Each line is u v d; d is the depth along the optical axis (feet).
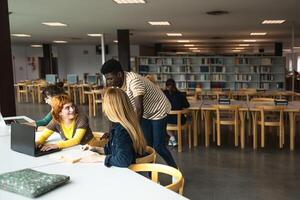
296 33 38.96
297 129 22.98
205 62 39.88
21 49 65.36
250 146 18.81
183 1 19.84
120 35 35.01
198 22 29.40
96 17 26.20
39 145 8.34
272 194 11.67
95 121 27.66
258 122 19.17
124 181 5.90
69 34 40.60
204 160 16.10
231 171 14.33
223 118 19.61
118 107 7.29
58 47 64.69
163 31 36.88
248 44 57.67
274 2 20.15
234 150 17.97
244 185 12.60
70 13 24.12
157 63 41.45
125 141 7.02
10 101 14.42
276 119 19.11
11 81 14.44
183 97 18.11
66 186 5.67
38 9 22.31
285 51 73.92
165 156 12.17
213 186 12.55
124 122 7.24
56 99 9.62
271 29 35.22
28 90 43.78
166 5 21.11
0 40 14.07
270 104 19.26
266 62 38.04
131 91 10.82
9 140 9.43
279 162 15.55
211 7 21.84
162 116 11.83
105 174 6.31
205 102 20.95
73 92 40.78
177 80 41.01
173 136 18.72
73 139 8.79
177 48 67.26
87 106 37.17
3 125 11.63
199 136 21.63
